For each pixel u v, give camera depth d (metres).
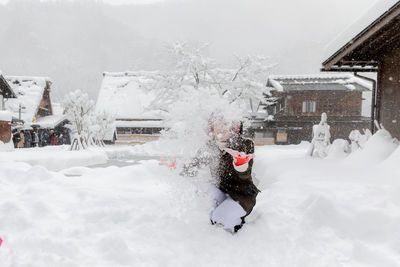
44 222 3.13
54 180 5.01
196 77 28.25
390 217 2.89
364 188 4.20
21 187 4.65
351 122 37.69
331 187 4.37
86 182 5.10
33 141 30.61
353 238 2.79
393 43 8.80
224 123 3.08
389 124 9.27
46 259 2.26
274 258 2.53
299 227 3.01
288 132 38.38
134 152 19.28
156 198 4.02
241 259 2.53
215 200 3.20
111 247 2.55
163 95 28.16
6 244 2.53
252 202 3.07
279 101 41.34
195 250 2.67
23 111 37.03
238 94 27.94
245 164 2.93
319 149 8.57
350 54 9.43
